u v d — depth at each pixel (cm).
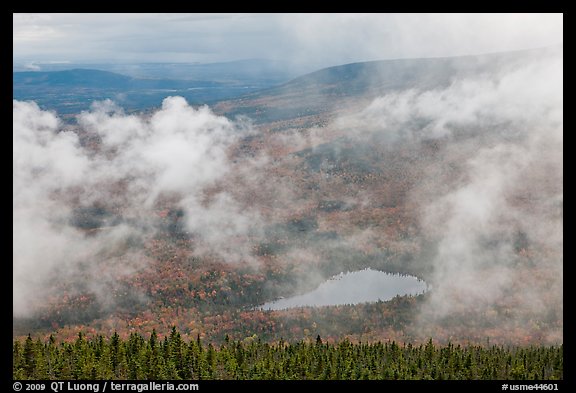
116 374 16438
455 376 17688
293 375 17225
